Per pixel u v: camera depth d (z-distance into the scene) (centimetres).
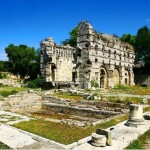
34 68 9506
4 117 2109
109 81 6012
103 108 2848
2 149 1218
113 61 6200
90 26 5347
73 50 6062
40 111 3058
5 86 5578
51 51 5531
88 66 5312
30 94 3600
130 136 1434
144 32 8031
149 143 1380
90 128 1802
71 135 1589
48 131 1677
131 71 7231
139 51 8144
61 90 4344
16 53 9656
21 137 1449
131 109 1709
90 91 4594
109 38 6144
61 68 5747
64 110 3020
